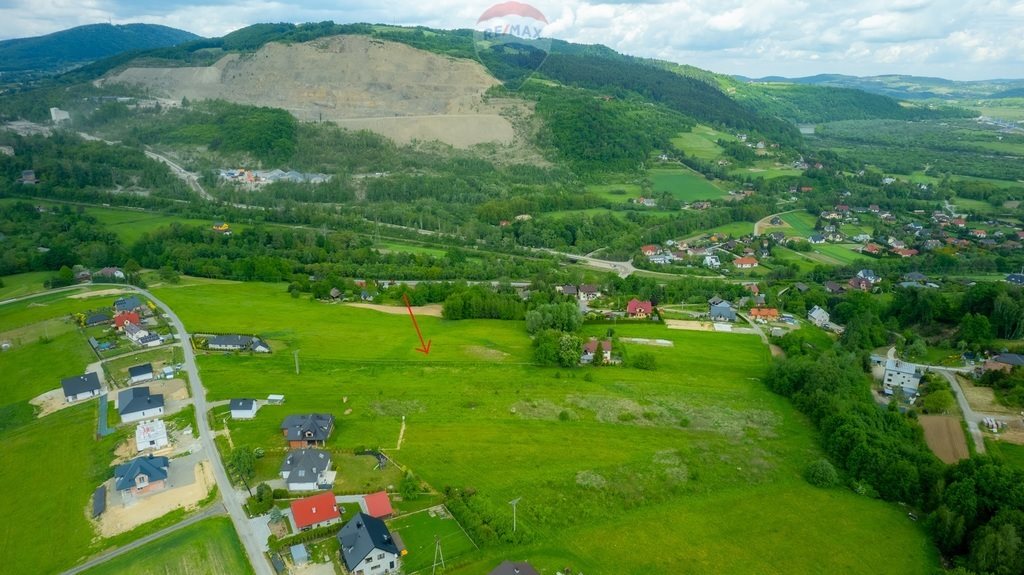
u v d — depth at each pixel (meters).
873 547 92.62
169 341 164.25
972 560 87.38
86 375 136.62
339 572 84.81
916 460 107.12
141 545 89.81
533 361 157.75
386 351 161.75
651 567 87.31
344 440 118.19
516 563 82.44
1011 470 97.62
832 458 115.81
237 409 125.31
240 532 92.44
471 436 121.06
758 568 87.75
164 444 115.12
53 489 104.06
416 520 96.00
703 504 102.12
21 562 87.56
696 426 127.50
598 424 127.12
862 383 138.50
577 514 98.38
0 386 140.62
